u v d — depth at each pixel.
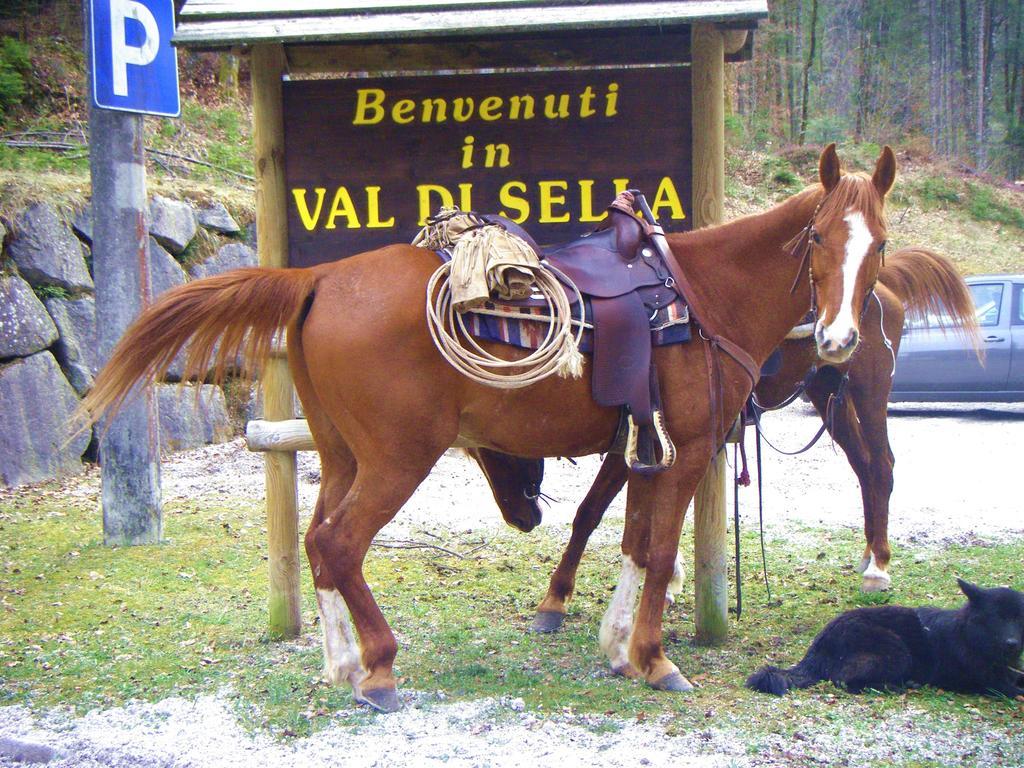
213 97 14.37
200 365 3.56
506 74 4.25
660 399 3.68
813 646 3.90
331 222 4.34
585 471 9.09
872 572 5.22
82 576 5.49
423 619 4.78
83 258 8.88
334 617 3.78
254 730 3.42
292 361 3.74
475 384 3.50
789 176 21.56
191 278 9.87
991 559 5.82
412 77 4.27
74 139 11.23
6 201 8.47
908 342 11.59
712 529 4.33
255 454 9.22
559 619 4.61
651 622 3.82
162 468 8.65
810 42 25.09
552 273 3.61
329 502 3.84
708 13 3.70
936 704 3.58
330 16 3.98
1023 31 27.25
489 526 6.84
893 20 26.38
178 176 11.43
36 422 8.03
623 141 4.27
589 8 3.82
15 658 4.19
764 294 3.86
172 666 4.10
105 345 6.31
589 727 3.42
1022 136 25.73
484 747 3.25
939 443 10.05
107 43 5.95
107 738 3.35
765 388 5.00
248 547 6.20
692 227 4.27
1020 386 11.19
